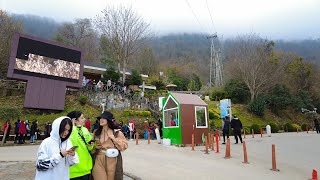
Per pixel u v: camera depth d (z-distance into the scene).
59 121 4.21
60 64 28.44
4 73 36.16
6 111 25.67
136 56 58.31
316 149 17.94
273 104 47.25
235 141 21.86
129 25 46.06
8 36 38.84
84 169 4.94
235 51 50.12
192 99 19.98
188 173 9.88
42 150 4.02
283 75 51.38
